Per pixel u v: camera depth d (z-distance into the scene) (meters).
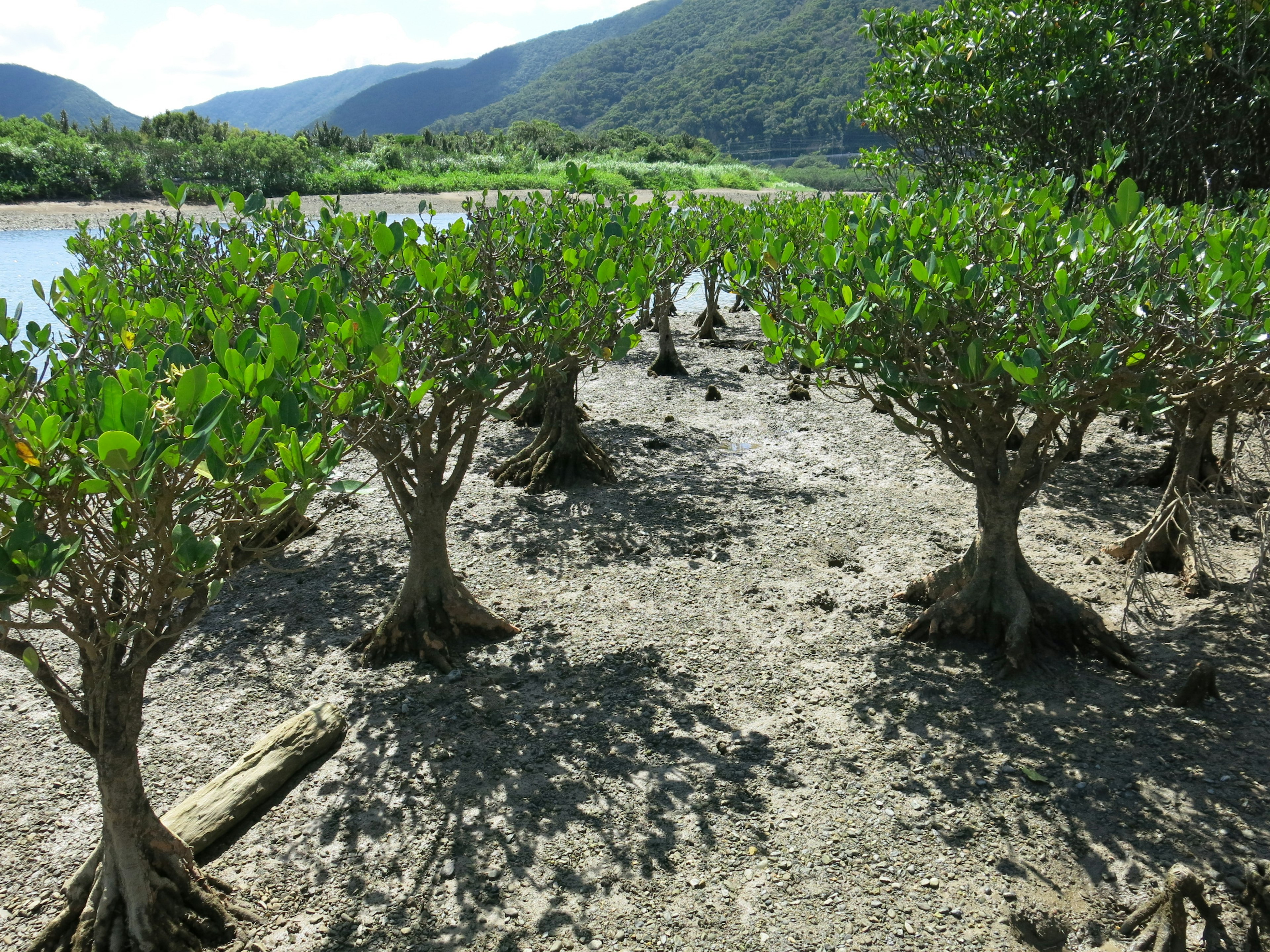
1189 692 4.53
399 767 4.19
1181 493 6.02
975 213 5.61
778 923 3.21
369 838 3.70
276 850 3.63
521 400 4.82
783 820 3.77
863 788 3.98
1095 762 4.11
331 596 6.08
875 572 6.31
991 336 4.34
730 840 3.66
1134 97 10.23
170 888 3.09
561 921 3.24
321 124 57.00
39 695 4.89
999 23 11.12
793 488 8.17
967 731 4.41
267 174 41.09
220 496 2.59
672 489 8.20
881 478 8.38
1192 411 5.79
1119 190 4.25
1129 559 6.36
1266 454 6.39
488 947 3.12
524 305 4.65
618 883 3.43
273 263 5.39
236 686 4.94
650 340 15.85
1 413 2.07
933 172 12.13
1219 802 3.79
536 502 7.90
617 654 5.22
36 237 26.70
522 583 6.23
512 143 64.38
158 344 3.54
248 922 3.24
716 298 15.53
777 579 6.25
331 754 4.30
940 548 6.70
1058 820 3.72
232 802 3.77
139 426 2.07
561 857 3.57
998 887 3.36
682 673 5.02
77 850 3.65
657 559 6.62
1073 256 4.36
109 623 2.51
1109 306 4.11
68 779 4.14
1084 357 3.96
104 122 48.78
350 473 8.65
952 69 11.50
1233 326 3.98
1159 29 10.12
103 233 7.56
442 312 4.53
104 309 3.97
